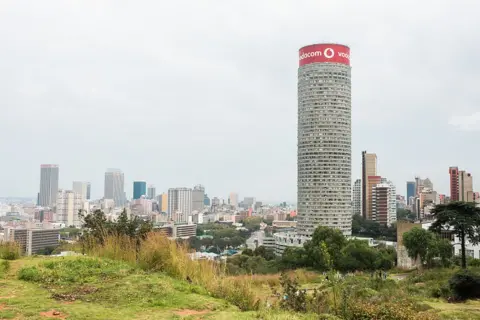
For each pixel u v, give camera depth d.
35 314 7.45
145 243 13.84
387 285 22.47
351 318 10.18
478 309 14.67
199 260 13.14
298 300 10.84
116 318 7.56
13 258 14.23
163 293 9.49
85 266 11.73
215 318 7.80
